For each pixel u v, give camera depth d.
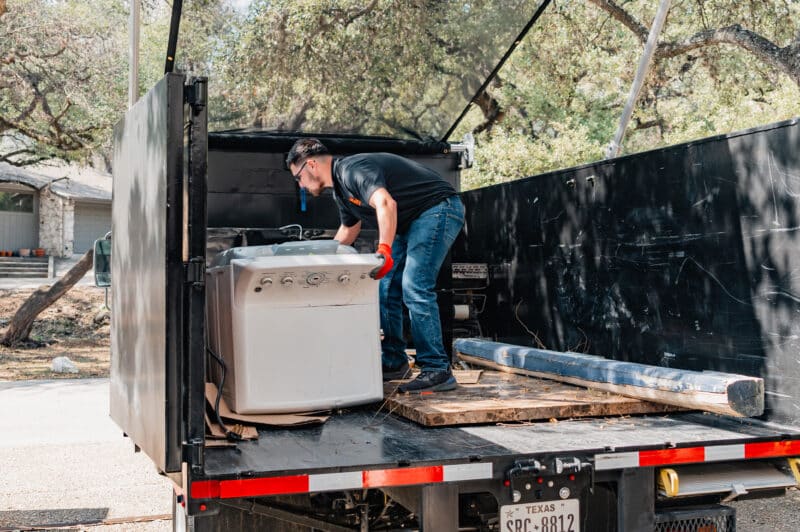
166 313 2.33
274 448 2.65
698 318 3.39
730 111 11.77
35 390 10.05
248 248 3.32
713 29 10.82
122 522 4.56
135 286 2.88
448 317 4.59
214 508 2.31
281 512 2.63
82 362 13.35
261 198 4.68
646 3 11.83
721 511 2.79
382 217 3.41
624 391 3.28
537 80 12.23
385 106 4.93
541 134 12.92
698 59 12.67
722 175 3.26
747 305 3.13
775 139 3.00
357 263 3.12
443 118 5.23
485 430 2.94
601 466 2.59
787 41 11.20
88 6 13.68
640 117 13.27
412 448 2.63
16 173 27.30
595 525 2.91
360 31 4.65
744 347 3.15
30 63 13.59
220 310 3.24
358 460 2.46
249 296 3.02
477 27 4.70
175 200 2.37
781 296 2.98
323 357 3.16
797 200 2.91
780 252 2.98
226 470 2.34
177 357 2.33
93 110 13.83
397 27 4.67
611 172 3.94
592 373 3.46
